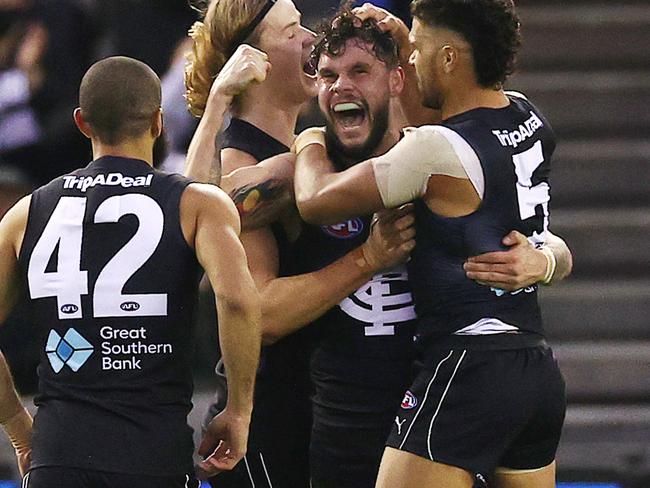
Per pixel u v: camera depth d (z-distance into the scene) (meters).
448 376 12.09
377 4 25.36
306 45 13.62
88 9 27.16
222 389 13.95
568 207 26.45
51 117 26.50
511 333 12.20
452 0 11.95
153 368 11.73
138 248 11.74
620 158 26.31
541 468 12.77
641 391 22.89
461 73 12.15
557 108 27.33
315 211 12.30
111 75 12.09
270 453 13.73
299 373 13.67
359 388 12.99
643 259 25.09
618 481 21.05
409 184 11.93
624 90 27.28
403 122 13.23
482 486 12.98
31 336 22.36
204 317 22.02
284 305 12.62
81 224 11.84
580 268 25.17
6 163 26.47
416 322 12.86
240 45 13.41
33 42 26.84
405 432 12.20
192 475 11.98
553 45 28.52
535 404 12.21
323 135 13.07
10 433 12.95
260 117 13.65
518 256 12.00
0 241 12.20
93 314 11.70
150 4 26.55
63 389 11.76
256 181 12.88
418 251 12.34
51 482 11.52
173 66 24.73
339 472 13.19
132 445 11.56
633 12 28.98
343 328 12.99
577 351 23.27
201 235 11.72
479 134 11.99
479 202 11.94
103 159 12.14
